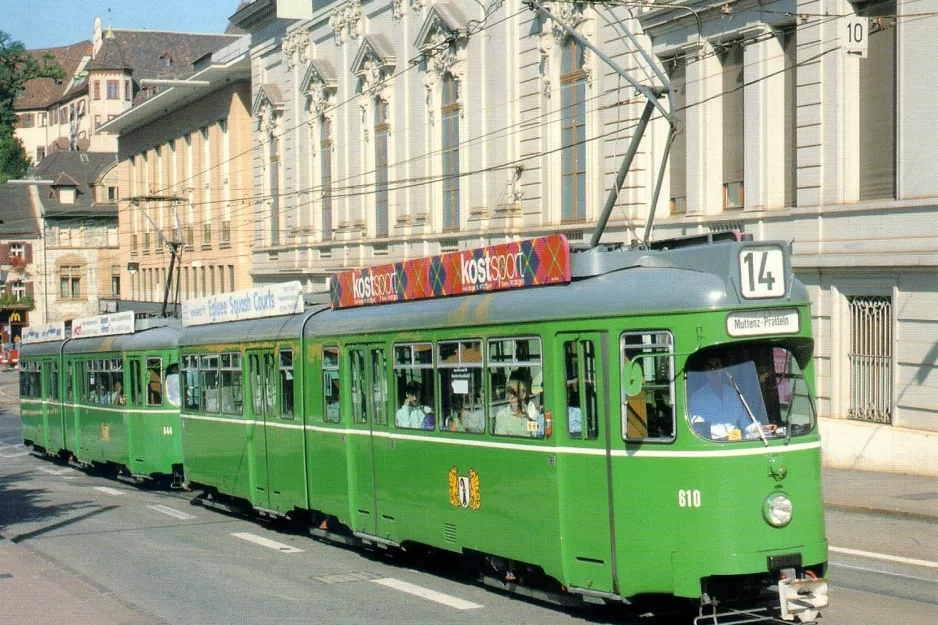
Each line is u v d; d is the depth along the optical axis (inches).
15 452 1530.5
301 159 1747.0
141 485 1067.9
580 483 452.1
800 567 424.5
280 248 1820.9
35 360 1380.4
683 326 420.5
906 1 825.5
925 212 814.5
